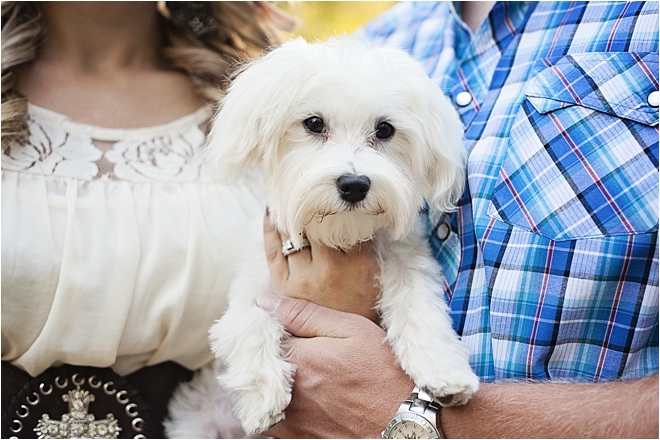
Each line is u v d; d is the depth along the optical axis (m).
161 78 2.32
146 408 2.03
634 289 1.48
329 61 1.81
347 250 1.88
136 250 1.95
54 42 2.23
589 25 1.67
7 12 2.13
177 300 1.97
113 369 2.05
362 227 1.80
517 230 1.61
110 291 1.92
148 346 2.02
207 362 2.22
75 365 1.99
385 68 1.79
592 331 1.53
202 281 2.03
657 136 1.48
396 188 1.71
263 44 2.58
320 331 1.80
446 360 1.62
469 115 1.93
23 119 2.00
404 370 1.67
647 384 1.39
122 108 2.20
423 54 2.15
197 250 2.01
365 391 1.68
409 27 2.27
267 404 1.74
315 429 1.75
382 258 1.93
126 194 2.01
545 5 1.79
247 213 2.16
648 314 1.48
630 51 1.58
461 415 1.56
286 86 1.83
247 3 2.51
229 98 1.99
